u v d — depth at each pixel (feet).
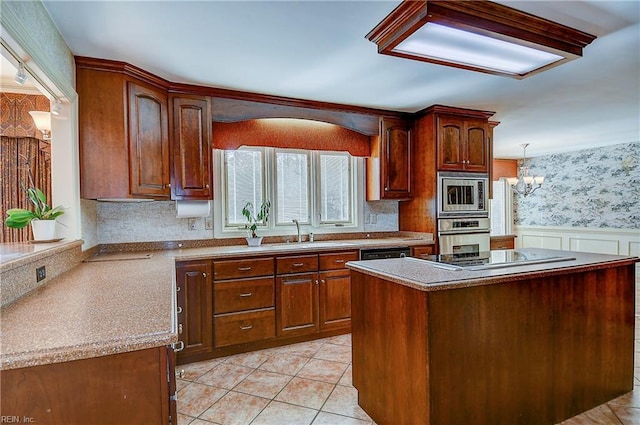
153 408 3.59
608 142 19.95
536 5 6.40
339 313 11.87
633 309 8.11
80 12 6.44
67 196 8.04
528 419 6.58
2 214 10.91
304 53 8.38
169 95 10.28
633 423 6.93
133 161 9.01
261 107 11.54
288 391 8.29
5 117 10.77
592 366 7.43
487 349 6.13
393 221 15.21
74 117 8.17
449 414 5.75
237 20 6.84
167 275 6.73
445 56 7.42
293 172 13.69
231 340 10.39
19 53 5.58
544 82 10.55
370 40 7.49
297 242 13.12
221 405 7.70
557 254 8.45
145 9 6.40
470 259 7.73
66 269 7.18
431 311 5.62
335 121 12.75
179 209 10.67
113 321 3.98
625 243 19.89
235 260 10.48
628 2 6.34
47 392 3.30
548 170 23.93
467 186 13.61
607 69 9.61
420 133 13.73
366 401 7.25
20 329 3.71
